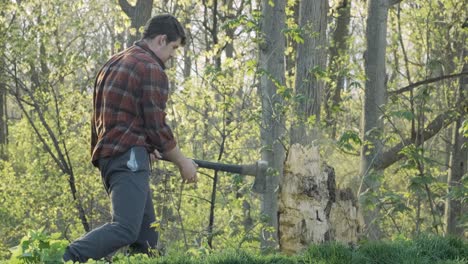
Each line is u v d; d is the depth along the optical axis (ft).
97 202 49.42
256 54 37.19
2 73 47.65
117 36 85.20
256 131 38.65
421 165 25.31
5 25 48.11
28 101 50.24
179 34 15.21
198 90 38.42
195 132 42.11
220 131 36.40
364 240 16.34
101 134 14.48
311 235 16.28
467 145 27.94
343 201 16.65
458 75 40.96
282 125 29.66
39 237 12.73
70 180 47.52
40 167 49.67
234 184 28.48
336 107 35.04
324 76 30.22
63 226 51.57
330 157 30.04
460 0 44.50
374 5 41.60
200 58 39.27
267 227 25.61
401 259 14.26
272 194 32.35
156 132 14.46
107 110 14.39
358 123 48.57
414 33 46.52
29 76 49.75
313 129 29.58
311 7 37.29
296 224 16.34
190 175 15.17
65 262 12.67
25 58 46.42
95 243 13.55
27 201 48.39
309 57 36.50
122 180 14.11
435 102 42.37
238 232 26.11
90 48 74.38
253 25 30.35
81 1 50.80
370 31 41.47
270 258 14.17
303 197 16.38
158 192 33.01
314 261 14.01
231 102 33.04
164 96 14.55
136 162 14.21
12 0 48.03
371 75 40.93
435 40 44.47
